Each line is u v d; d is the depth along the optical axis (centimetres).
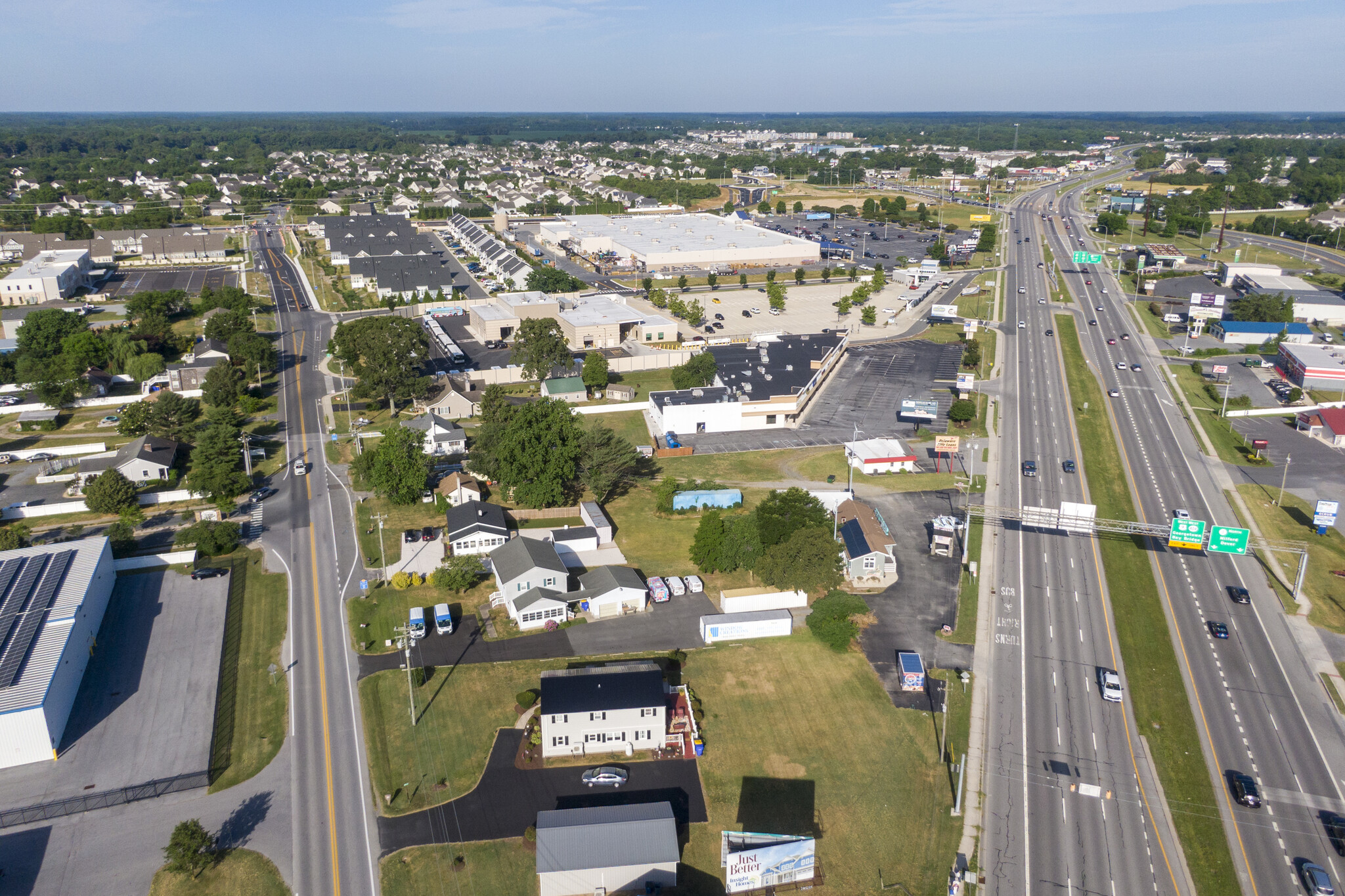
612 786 6700
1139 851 6203
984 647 8544
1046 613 9131
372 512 11262
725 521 10194
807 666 8212
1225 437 14150
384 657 8256
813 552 9075
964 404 14388
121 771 6812
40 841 6141
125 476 11781
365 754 7019
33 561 8912
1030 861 6097
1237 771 6988
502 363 17750
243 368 16412
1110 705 7719
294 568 9844
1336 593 9494
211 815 6394
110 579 9338
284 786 6681
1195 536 8988
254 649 8356
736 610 9006
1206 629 8881
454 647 8431
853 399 15962
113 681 7875
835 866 6041
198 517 11056
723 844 5678
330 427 14275
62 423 14412
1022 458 13250
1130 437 14138
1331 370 15900
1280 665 8306
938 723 7462
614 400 15812
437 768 6881
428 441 13212
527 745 7100
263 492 11838
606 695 7069
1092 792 6681
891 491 12019
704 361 15400
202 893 5747
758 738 7262
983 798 6669
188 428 13288
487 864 5988
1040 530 10981
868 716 7531
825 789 6719
